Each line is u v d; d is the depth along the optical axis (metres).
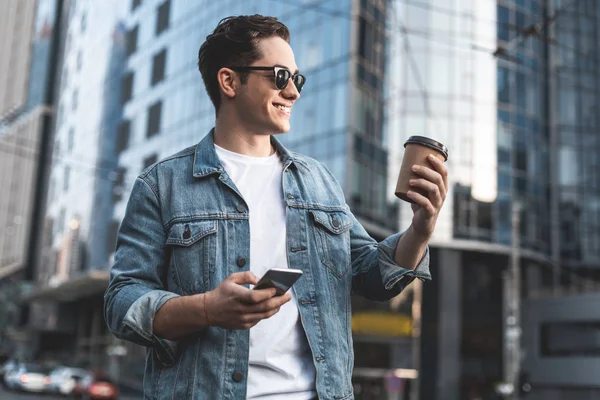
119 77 40.34
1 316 69.25
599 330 28.75
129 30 40.06
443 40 28.41
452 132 28.19
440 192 1.84
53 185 51.81
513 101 29.75
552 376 29.86
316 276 1.94
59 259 45.94
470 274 30.39
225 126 2.08
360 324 27.77
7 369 34.91
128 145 37.62
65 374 31.30
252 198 2.00
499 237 28.62
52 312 51.62
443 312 28.47
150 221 1.97
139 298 1.78
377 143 26.08
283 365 1.84
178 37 34.09
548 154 31.73
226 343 1.82
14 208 82.31
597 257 31.59
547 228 31.16
